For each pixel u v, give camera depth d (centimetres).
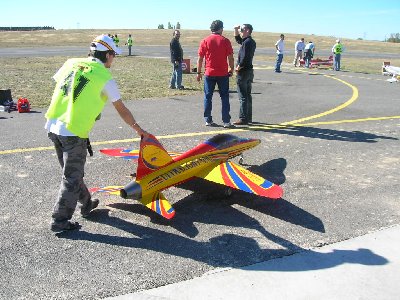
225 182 532
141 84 1683
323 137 905
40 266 390
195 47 5375
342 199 564
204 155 574
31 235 448
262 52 4788
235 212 520
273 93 1587
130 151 675
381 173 675
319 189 600
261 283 369
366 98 1502
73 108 422
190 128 957
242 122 1009
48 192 566
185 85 1714
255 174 601
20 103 1080
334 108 1280
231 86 1719
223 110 968
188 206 536
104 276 375
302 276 381
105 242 438
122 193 460
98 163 691
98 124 973
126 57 3362
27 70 2150
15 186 583
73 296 346
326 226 482
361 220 500
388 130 986
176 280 371
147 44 6112
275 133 931
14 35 7681
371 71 2802
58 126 429
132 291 354
